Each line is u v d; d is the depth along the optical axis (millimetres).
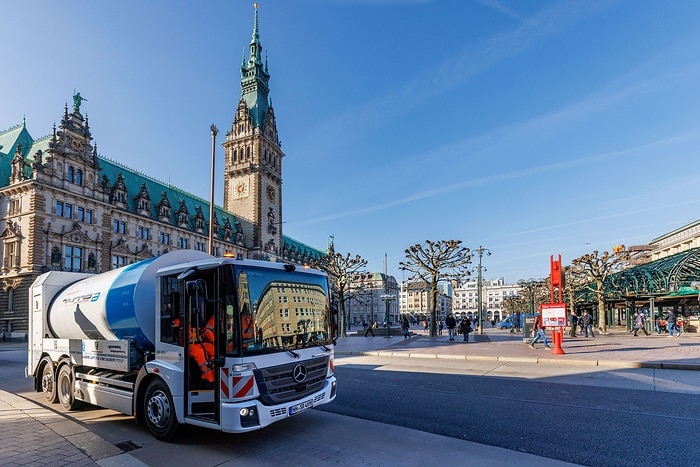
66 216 51250
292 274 8195
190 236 76125
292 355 7535
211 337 7066
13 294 48188
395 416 9125
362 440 7422
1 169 51969
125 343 8641
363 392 11961
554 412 9211
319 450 6930
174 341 7613
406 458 6496
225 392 6703
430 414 9227
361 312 151375
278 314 7574
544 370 15523
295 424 8516
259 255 91500
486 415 9047
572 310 49344
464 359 19531
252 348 6918
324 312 8695
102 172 62531
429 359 20266
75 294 10742
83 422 8961
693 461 6234
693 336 32250
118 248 58750
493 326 76625
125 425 8695
